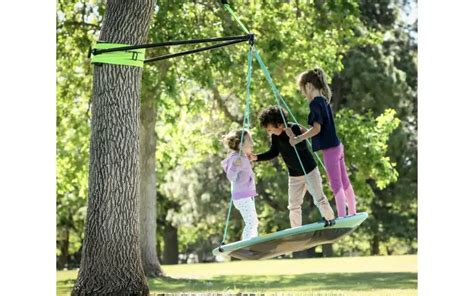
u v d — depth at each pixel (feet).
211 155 103.40
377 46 103.35
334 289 60.49
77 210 118.62
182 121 82.58
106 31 44.60
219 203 104.22
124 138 44.42
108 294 44.09
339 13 73.82
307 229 35.29
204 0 72.59
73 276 78.07
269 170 82.23
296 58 74.95
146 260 72.28
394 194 107.14
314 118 37.17
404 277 68.64
